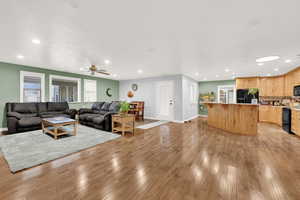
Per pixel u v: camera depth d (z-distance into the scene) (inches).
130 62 162.7
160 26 80.5
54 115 191.0
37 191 58.9
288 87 210.2
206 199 55.0
